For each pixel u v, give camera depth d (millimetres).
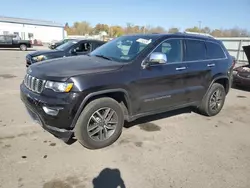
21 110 5031
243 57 21750
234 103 6723
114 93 3529
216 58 5125
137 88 3676
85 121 3271
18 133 3895
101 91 3258
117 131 3652
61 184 2674
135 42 4164
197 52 4723
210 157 3422
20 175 2789
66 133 3197
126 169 3023
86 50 9211
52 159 3164
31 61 8688
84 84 3111
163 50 4086
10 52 22469
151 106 3990
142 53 3795
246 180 2902
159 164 3170
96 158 3252
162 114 5211
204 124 4777
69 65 3502
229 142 3975
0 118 4523
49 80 3125
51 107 3051
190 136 4133
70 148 3486
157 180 2826
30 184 2645
